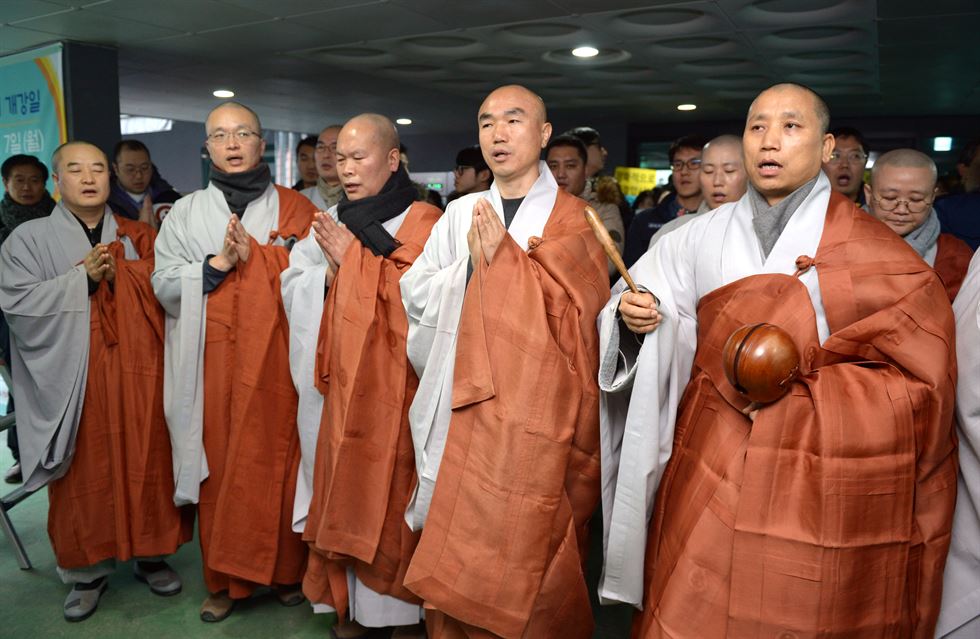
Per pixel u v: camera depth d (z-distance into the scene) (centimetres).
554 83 796
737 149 249
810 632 140
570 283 182
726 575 149
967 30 543
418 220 232
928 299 152
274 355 243
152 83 814
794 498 143
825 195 161
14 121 648
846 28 552
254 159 259
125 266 254
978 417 156
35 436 251
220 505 239
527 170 201
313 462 236
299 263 238
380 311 219
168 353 252
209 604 250
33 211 392
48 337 246
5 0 490
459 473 177
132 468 253
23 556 284
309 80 795
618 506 170
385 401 217
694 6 503
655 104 920
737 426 157
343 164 233
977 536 161
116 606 257
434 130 1211
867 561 143
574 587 180
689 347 174
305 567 255
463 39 607
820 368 150
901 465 145
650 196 640
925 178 219
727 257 165
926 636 156
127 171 411
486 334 176
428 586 176
